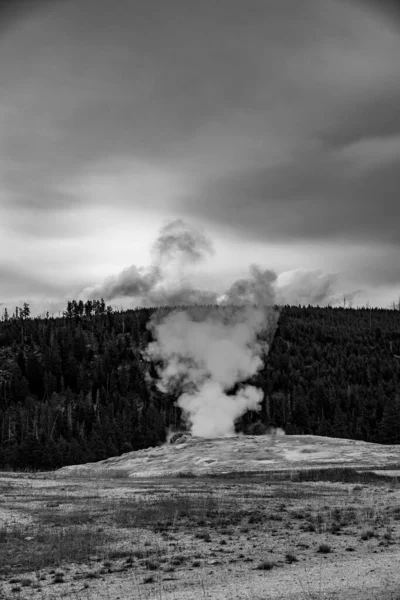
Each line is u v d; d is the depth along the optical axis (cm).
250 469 5109
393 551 2014
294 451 5825
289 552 2028
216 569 1814
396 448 5884
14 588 1630
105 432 11181
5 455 10162
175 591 1577
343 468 4809
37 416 12481
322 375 16812
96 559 1955
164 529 2428
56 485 4341
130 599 1509
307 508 2947
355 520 2597
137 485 4200
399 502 3144
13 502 3356
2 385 15575
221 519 2605
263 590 1555
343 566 1814
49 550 2081
